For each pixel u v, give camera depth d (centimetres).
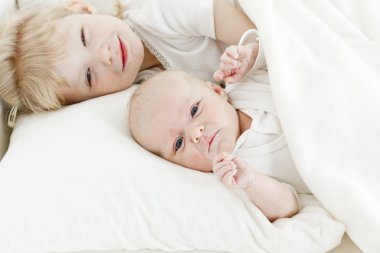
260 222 82
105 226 84
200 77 128
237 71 102
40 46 114
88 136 94
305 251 82
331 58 95
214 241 83
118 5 134
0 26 121
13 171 88
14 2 137
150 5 123
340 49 95
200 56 126
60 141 93
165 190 85
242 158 94
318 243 81
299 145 86
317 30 101
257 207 85
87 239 85
